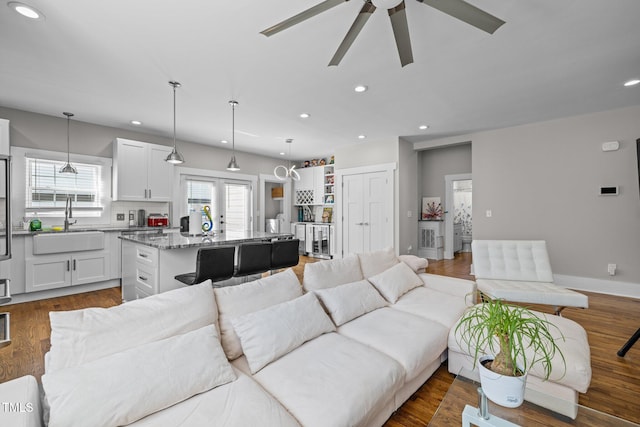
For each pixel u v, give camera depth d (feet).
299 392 3.90
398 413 5.19
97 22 6.57
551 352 4.88
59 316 3.80
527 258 10.09
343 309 6.28
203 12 6.26
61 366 3.50
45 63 8.43
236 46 7.57
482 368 3.91
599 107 12.12
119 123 14.33
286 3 6.00
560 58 8.23
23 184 12.53
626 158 12.13
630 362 6.91
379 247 17.94
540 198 14.07
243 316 5.04
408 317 6.51
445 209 20.57
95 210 14.47
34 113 12.76
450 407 4.08
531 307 10.68
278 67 8.69
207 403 3.55
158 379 3.51
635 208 11.99
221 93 10.60
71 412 2.99
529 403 3.99
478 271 10.21
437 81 9.66
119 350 3.85
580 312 10.25
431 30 6.92
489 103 11.68
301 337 5.09
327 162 23.68
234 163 13.16
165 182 16.12
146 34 7.04
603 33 7.06
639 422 4.97
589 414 3.88
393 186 17.29
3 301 7.68
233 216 20.79
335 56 6.24
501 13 6.34
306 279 6.89
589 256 12.93
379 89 10.30
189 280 8.13
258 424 3.26
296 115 13.07
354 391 3.95
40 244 11.60
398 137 17.02
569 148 13.34
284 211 24.32
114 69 8.79
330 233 21.47
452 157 20.15
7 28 6.79
